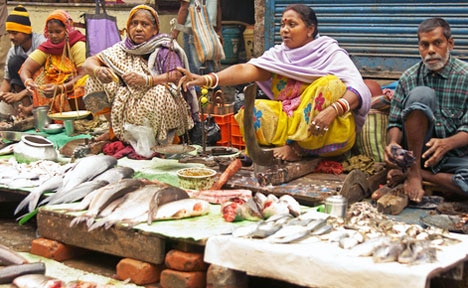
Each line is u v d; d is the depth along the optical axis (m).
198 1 7.08
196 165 5.37
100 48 6.94
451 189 4.64
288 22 5.24
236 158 5.19
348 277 3.24
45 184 4.80
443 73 4.76
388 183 4.78
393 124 4.90
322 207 4.36
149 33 5.83
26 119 6.78
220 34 7.60
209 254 3.67
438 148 4.53
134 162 5.53
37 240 4.42
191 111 6.11
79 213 4.29
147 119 5.68
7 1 8.80
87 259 4.38
